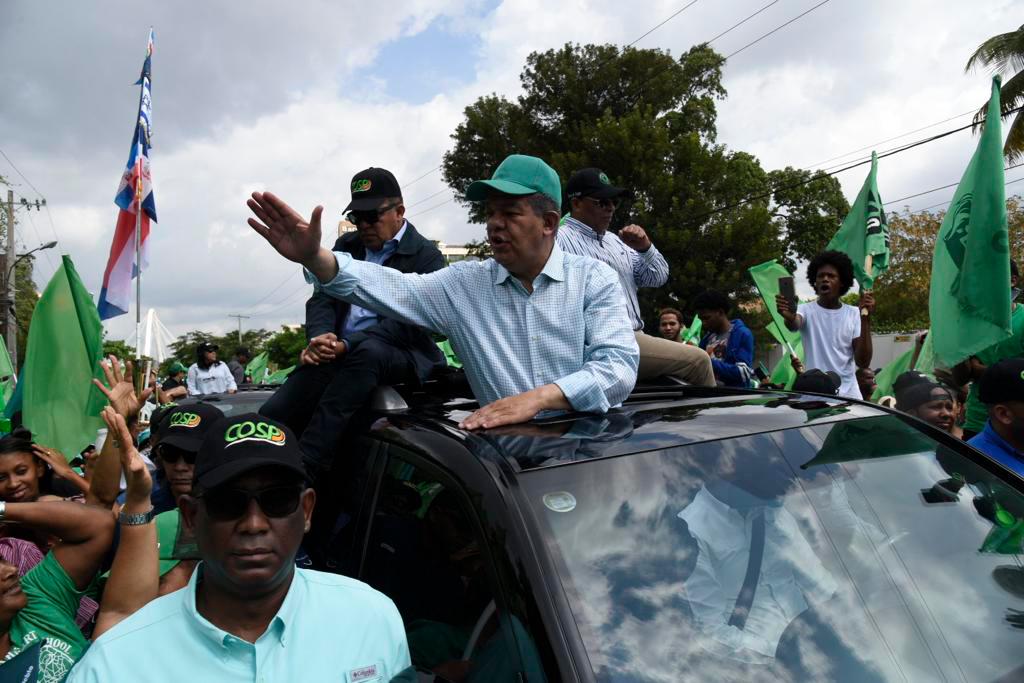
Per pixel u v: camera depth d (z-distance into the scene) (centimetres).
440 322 292
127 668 163
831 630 196
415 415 274
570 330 277
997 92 448
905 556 215
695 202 2419
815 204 3005
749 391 291
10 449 377
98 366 449
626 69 2656
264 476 165
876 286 3108
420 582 224
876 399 711
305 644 172
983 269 446
